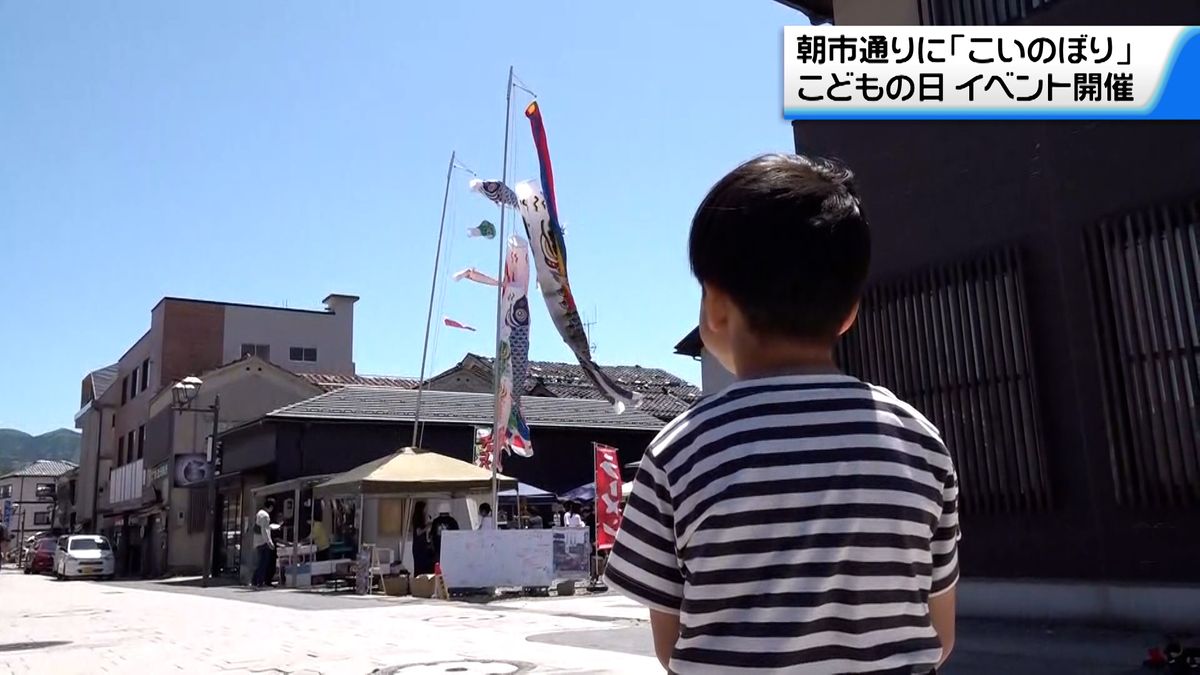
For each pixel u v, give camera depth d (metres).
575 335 15.47
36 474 84.75
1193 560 7.20
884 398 1.54
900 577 1.41
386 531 19.97
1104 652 6.64
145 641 9.70
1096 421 7.98
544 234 15.47
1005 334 8.77
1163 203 7.66
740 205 1.57
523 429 16.88
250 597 16.56
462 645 8.61
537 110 15.55
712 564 1.40
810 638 1.36
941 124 9.59
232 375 33.56
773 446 1.43
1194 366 7.31
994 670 6.23
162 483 34.16
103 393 48.69
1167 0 7.90
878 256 10.09
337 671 7.27
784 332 1.55
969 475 8.99
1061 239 8.40
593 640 8.82
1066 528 8.12
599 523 15.89
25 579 33.22
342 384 37.09
